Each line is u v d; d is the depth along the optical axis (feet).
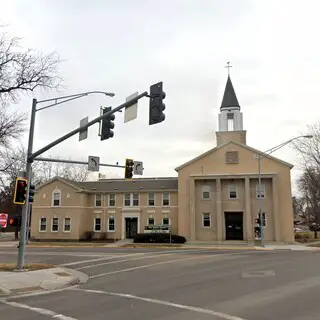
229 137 154.51
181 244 126.62
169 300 34.91
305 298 33.55
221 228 134.21
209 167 139.95
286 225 130.62
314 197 177.47
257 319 26.53
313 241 147.02
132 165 68.95
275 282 43.62
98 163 66.85
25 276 52.37
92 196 157.07
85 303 34.63
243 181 137.08
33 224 154.30
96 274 57.67
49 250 102.63
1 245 128.06
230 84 172.04
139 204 151.64
